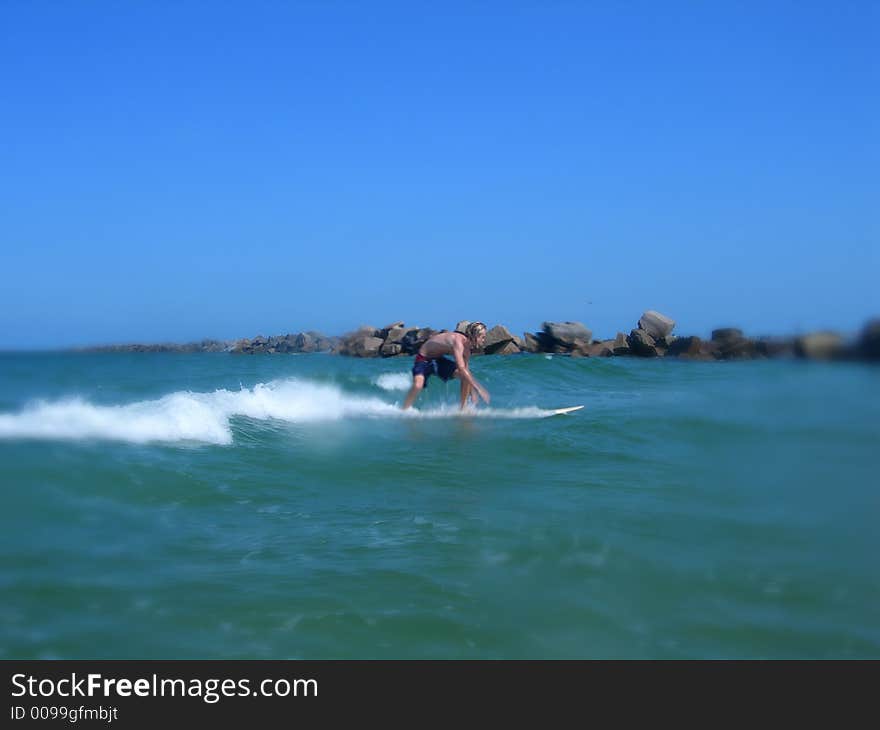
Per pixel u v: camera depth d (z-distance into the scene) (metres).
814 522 5.32
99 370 18.25
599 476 6.90
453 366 11.80
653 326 36.88
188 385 13.98
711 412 10.76
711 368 20.02
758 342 23.86
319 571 4.22
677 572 4.27
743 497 6.05
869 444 8.45
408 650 3.33
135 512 5.29
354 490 6.30
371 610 3.70
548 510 5.64
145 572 4.14
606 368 19.58
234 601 3.77
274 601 3.78
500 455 7.93
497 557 4.50
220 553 4.52
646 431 9.34
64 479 5.76
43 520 4.95
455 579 4.12
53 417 8.14
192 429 8.23
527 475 6.97
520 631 3.51
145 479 6.05
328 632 3.47
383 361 28.88
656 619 3.65
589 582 4.10
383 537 4.90
